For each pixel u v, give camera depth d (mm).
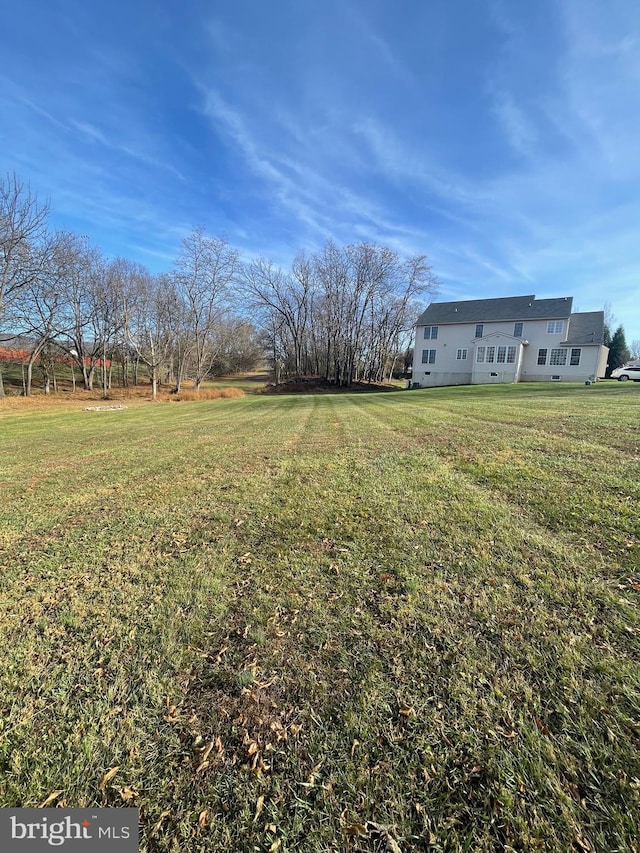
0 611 2314
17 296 22031
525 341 28469
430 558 2670
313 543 3021
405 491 4035
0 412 17891
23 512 4086
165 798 1294
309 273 36312
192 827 1211
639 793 1209
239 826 1207
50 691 1719
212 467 5699
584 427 6805
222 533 3316
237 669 1806
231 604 2301
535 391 17844
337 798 1271
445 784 1287
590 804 1197
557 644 1833
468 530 3049
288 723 1531
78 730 1527
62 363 35219
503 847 1112
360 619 2102
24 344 27094
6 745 1474
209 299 30266
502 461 4918
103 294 27969
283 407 16500
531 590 2252
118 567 2803
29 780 1363
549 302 28812
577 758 1328
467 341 30766
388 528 3174
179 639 2021
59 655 1938
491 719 1485
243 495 4273
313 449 6539
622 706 1505
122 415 15539
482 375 29000
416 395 19797
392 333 38719
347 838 1164
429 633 1959
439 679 1681
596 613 2035
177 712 1599
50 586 2578
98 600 2395
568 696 1560
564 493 3676
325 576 2543
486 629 1965
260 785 1318
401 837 1159
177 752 1437
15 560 2984
